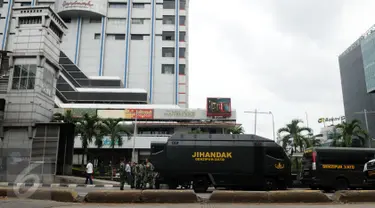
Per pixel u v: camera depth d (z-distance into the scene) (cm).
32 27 2836
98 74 7838
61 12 7944
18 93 2702
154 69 7975
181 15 8388
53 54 2984
